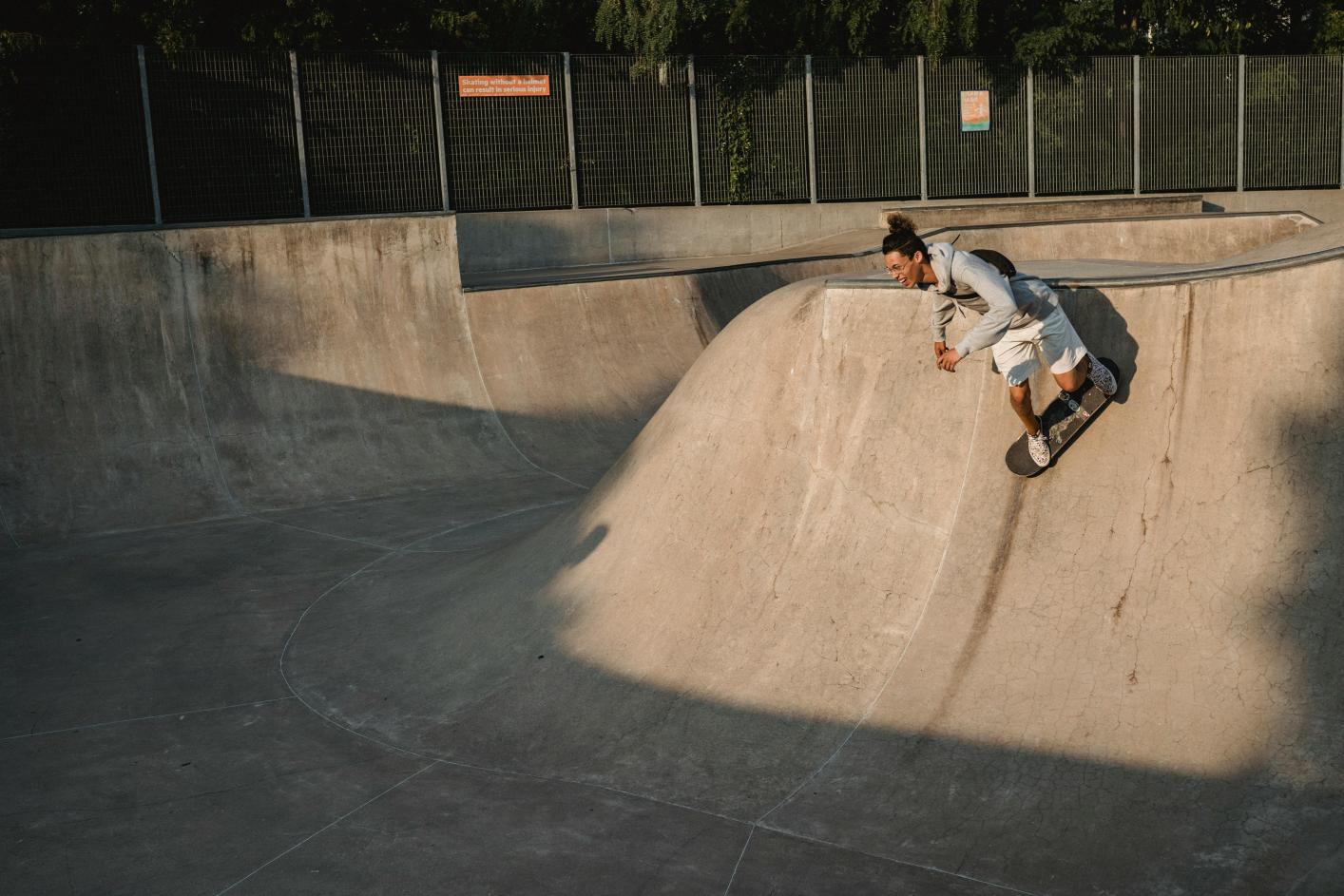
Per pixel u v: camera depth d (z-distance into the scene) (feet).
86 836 17.51
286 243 43.65
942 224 74.23
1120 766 15.53
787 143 73.92
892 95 75.31
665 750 18.65
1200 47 92.84
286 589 29.63
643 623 21.81
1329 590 15.78
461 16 77.36
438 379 44.83
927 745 16.94
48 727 21.77
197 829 17.62
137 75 58.34
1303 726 15.02
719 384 24.47
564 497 38.04
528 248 68.85
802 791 16.93
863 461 20.83
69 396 38.86
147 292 41.19
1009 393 17.78
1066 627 17.42
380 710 21.97
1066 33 75.46
